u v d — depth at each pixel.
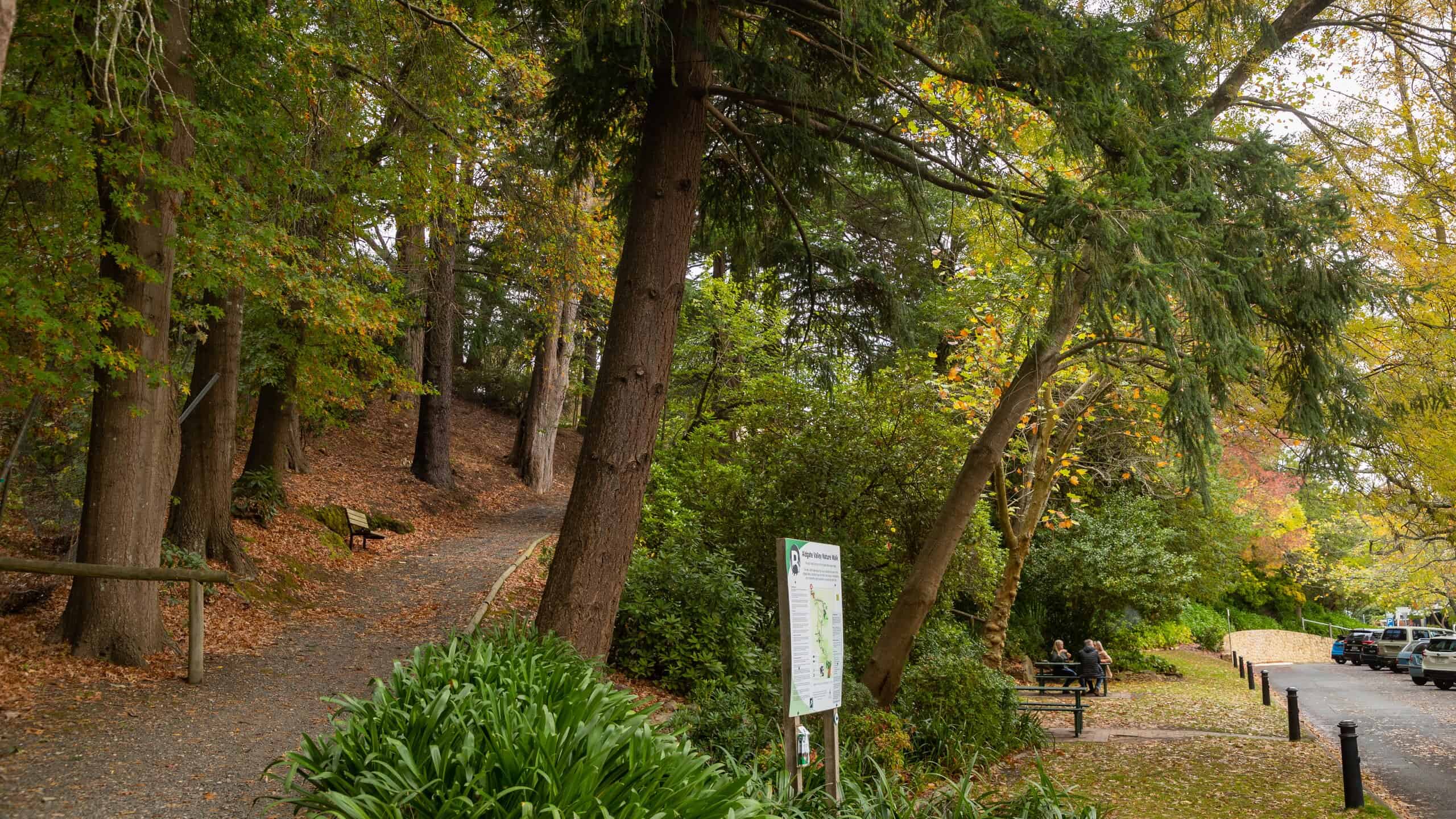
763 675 12.16
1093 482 28.45
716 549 14.95
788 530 15.02
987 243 14.72
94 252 9.45
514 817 3.88
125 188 9.39
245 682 9.76
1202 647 40.62
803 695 5.95
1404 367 12.23
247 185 11.64
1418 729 16.28
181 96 10.12
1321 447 11.02
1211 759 12.30
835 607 6.56
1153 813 9.22
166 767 6.77
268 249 10.23
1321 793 10.20
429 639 12.84
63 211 10.00
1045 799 6.61
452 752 4.36
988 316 16.64
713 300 21.62
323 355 16.72
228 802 6.11
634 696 5.66
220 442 14.59
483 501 28.12
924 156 10.28
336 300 11.27
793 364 14.52
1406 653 30.09
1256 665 36.59
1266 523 32.44
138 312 9.33
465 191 15.01
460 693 5.01
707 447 18.52
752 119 11.50
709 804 4.20
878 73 9.17
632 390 9.36
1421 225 12.50
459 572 17.84
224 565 14.32
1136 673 27.05
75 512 14.55
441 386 27.33
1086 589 26.75
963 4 8.39
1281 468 21.62
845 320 12.76
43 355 9.91
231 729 7.96
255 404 23.50
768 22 9.33
